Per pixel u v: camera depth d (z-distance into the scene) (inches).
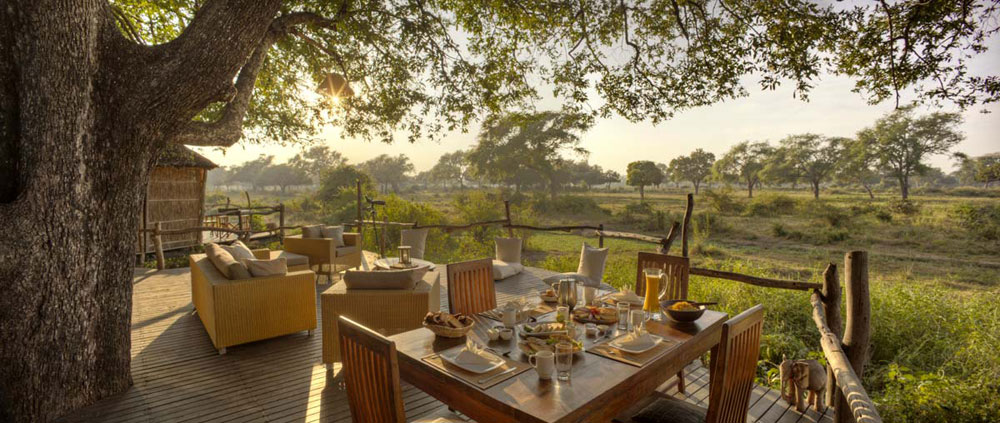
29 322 106.0
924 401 141.3
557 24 261.9
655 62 278.2
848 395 83.5
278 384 139.2
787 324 260.4
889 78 220.4
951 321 244.4
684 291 151.5
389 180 3484.3
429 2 251.1
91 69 108.9
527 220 743.7
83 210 112.3
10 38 98.6
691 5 256.1
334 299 146.7
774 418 126.8
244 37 125.3
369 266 335.0
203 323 195.6
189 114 126.0
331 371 149.3
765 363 213.5
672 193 2677.2
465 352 82.6
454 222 724.0
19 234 102.3
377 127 281.7
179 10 232.5
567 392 71.2
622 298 128.3
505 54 271.4
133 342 174.7
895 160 1764.3
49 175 104.7
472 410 73.9
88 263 115.8
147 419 116.0
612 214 1226.6
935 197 1798.7
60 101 103.9
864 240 784.9
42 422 110.3
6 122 101.7
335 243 304.8
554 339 86.6
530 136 1509.6
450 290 135.1
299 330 177.0
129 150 117.7
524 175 1728.6
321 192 1397.6
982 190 2071.9
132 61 114.4
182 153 479.5
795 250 701.3
